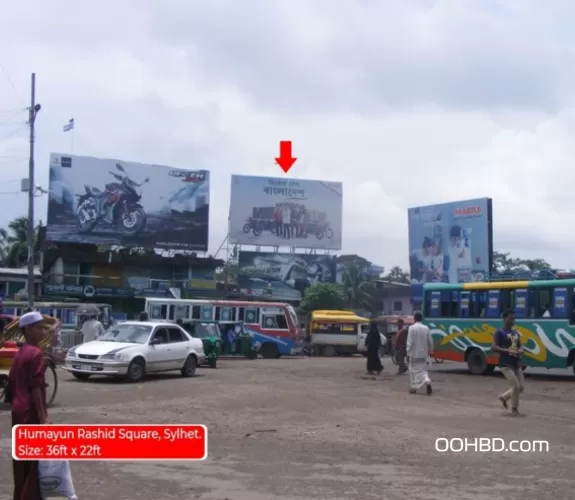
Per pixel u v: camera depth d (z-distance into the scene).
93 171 50.03
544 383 22.53
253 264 56.06
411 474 8.93
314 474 8.88
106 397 16.66
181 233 52.28
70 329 31.20
